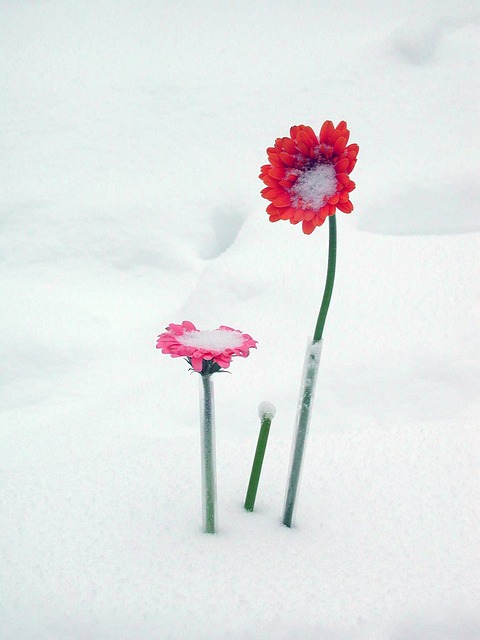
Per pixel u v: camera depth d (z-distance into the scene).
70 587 0.90
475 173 1.89
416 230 1.81
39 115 2.46
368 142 2.16
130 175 2.13
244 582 0.91
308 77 2.55
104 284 1.75
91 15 3.40
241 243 1.75
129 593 0.89
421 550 0.96
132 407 1.32
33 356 1.51
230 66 2.74
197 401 1.31
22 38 3.15
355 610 0.88
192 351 0.90
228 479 1.08
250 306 1.51
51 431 1.28
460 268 1.56
